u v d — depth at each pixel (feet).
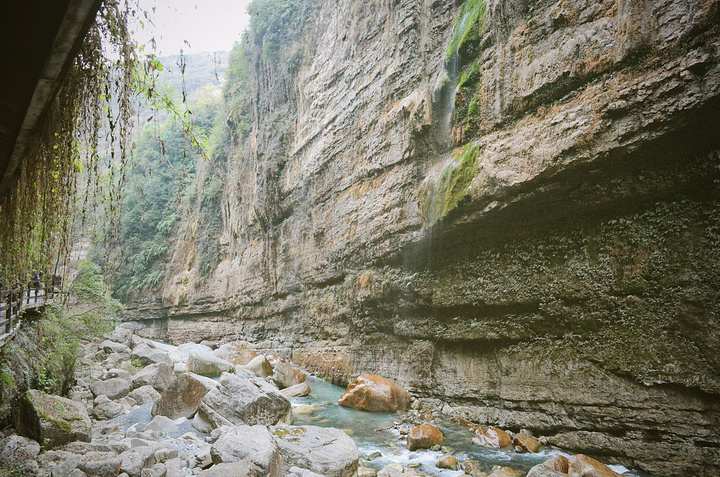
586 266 31.91
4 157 16.76
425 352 45.57
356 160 61.26
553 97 33.68
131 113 20.16
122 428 36.52
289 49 92.99
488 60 40.06
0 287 25.90
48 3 9.91
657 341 27.66
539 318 35.12
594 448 29.45
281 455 27.35
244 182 107.76
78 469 22.27
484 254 40.09
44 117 15.89
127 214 145.07
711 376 25.07
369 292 54.13
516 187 34.22
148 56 18.90
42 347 38.52
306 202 76.89
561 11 33.40
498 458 30.55
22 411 28.25
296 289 79.10
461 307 42.06
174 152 152.05
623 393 28.78
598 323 31.07
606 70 29.55
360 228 57.52
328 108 72.13
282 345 81.66
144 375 49.37
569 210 32.94
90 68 17.48
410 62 52.24
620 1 28.84
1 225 20.33
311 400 50.57
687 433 25.67
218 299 114.21
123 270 143.13
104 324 59.67
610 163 29.37
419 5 52.60
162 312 135.64
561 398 32.04
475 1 43.70
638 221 29.50
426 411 42.24
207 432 34.53
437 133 46.39
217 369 62.64
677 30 25.76
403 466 29.78
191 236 131.85
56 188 20.07
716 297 25.34
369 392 44.73
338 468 26.58
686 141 26.35
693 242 26.68
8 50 11.42
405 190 49.08
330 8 78.79
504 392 36.35
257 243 98.58
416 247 47.37
